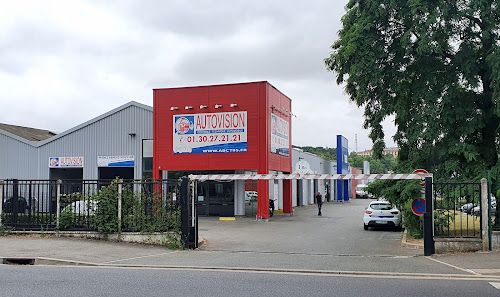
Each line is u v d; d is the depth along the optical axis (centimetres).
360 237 1842
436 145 1650
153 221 1507
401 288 879
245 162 2725
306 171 2725
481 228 1325
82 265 1166
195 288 867
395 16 1636
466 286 903
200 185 2998
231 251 1422
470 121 1590
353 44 1598
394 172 1772
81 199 1603
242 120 2742
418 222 1670
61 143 3325
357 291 849
